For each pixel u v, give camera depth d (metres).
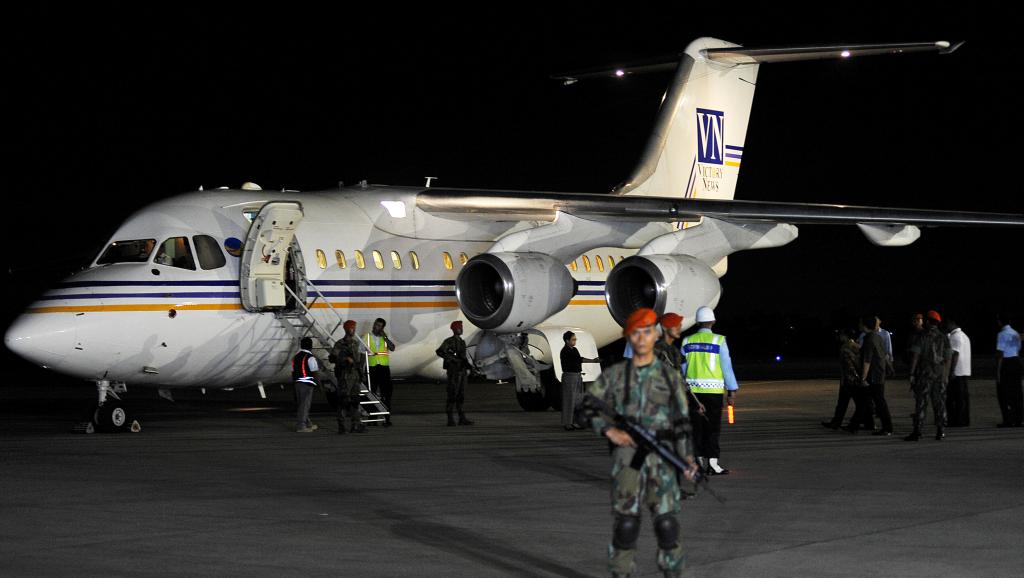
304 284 16.25
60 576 6.47
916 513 8.36
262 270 15.77
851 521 8.05
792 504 8.78
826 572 6.46
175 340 15.30
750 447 12.84
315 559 6.90
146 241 15.45
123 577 6.44
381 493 9.45
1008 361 15.50
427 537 7.57
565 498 9.18
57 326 14.48
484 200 17.59
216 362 15.89
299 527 7.94
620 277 17.55
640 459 5.78
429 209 17.95
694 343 10.39
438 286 17.94
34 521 8.20
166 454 12.40
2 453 12.55
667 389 5.92
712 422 10.36
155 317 15.06
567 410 15.35
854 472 10.61
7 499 9.21
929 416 17.83
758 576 6.37
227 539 7.52
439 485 9.91
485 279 17.09
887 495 9.20
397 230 17.64
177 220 15.76
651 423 5.89
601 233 18.31
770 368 40.22
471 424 16.44
